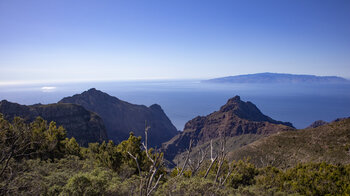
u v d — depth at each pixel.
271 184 20.55
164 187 10.34
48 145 23.50
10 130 11.72
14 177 10.74
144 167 20.20
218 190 9.78
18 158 15.34
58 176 12.48
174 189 9.47
